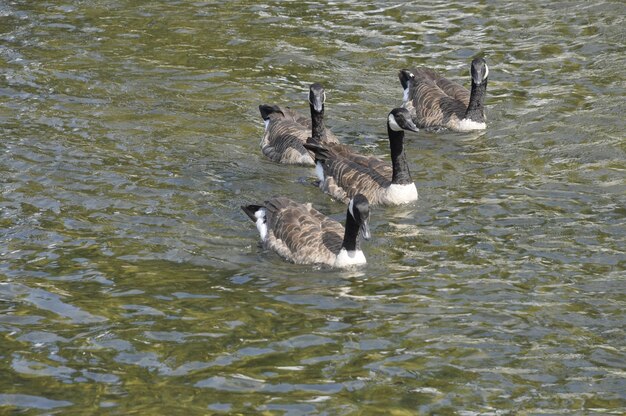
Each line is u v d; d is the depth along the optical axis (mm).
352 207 15781
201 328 14320
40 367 13359
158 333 14180
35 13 29219
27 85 24328
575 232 17391
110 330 14266
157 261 16391
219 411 12375
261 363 13461
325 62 26219
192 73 25406
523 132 22234
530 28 28016
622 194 18953
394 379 13094
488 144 21766
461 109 22812
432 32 27984
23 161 20250
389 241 17266
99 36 27594
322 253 16266
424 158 21125
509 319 14586
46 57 26078
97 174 19781
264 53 26672
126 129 22156
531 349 13820
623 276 15812
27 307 14906
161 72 25391
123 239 17141
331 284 15680
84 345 13891
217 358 13578
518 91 24391
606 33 27375
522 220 17938
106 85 24516
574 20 28375
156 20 28891
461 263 16359
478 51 26734
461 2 30172
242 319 14570
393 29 28234
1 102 23312
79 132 21859
